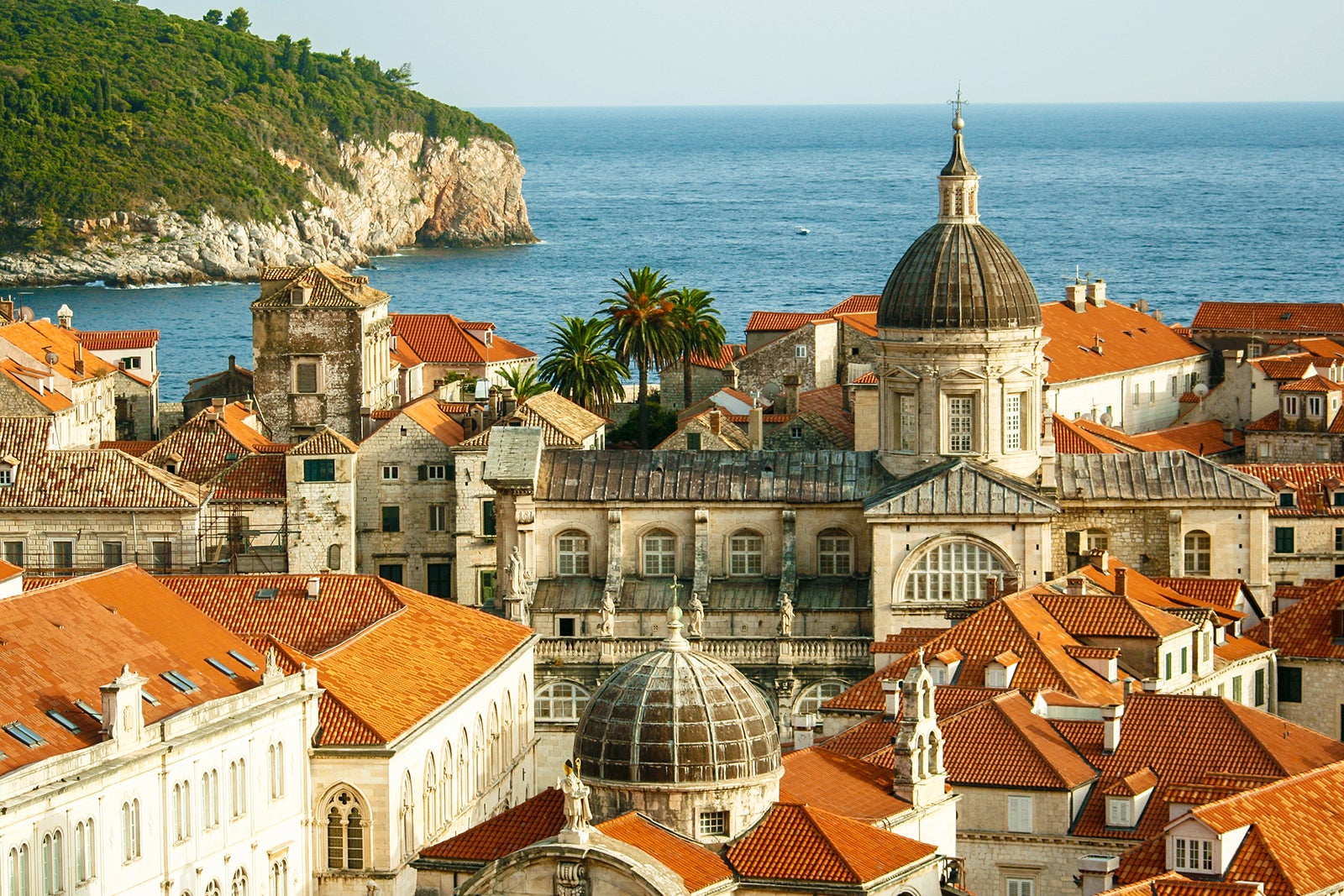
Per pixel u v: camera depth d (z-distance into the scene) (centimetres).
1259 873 13462
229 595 19600
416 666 18625
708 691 13850
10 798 13538
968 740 16288
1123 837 15738
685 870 13288
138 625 16475
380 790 16888
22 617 15725
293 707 16675
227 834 15812
